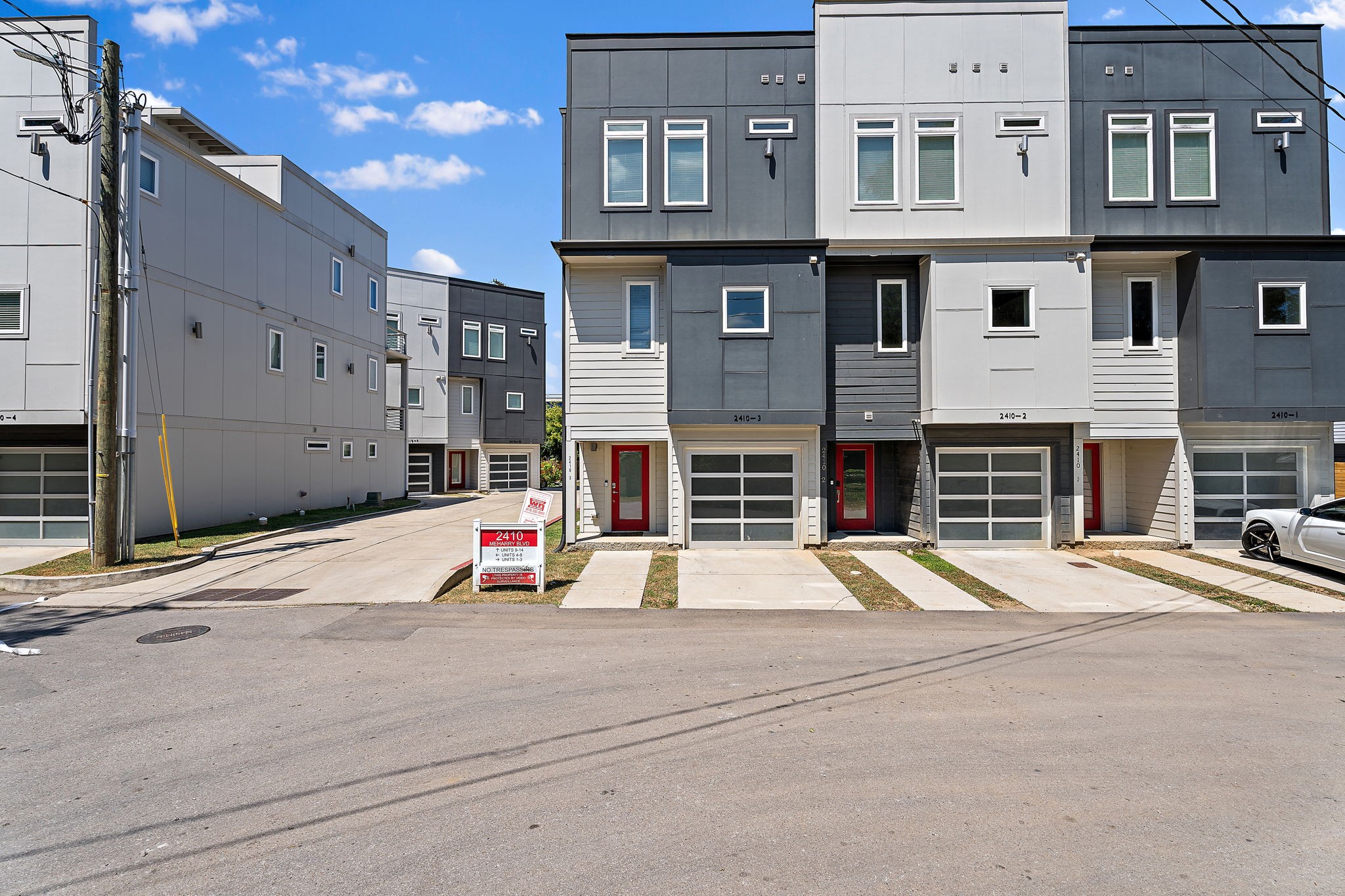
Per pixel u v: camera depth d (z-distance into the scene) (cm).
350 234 2459
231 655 724
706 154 1373
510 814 411
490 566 1034
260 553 1397
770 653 733
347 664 693
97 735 523
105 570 1142
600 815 409
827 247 1349
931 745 505
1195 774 462
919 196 1364
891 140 1371
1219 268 1334
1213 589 1045
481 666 688
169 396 1586
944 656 726
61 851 375
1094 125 1366
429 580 1118
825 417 1348
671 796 432
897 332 1416
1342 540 1071
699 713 564
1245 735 526
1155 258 1384
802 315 1348
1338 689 627
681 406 1347
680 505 1387
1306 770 469
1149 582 1098
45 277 1406
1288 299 1338
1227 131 1366
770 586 1072
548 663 697
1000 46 1366
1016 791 439
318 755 489
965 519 1392
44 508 1493
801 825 398
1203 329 1333
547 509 1045
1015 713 567
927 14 1370
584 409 1421
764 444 1388
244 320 1862
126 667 685
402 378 2920
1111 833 391
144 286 1508
